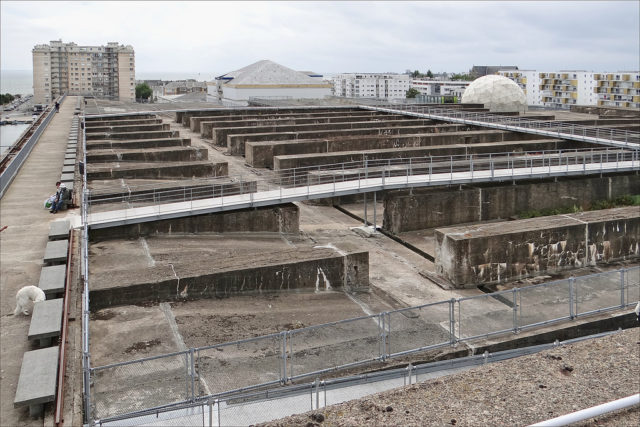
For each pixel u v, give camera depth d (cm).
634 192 3397
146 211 2405
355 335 1560
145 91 17900
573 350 910
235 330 1598
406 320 1680
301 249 2067
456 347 1609
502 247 2202
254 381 1323
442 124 5141
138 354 1440
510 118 5022
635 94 12838
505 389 795
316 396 1109
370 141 4259
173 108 7194
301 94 9281
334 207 3400
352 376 1305
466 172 3016
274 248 2411
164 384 1292
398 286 2177
